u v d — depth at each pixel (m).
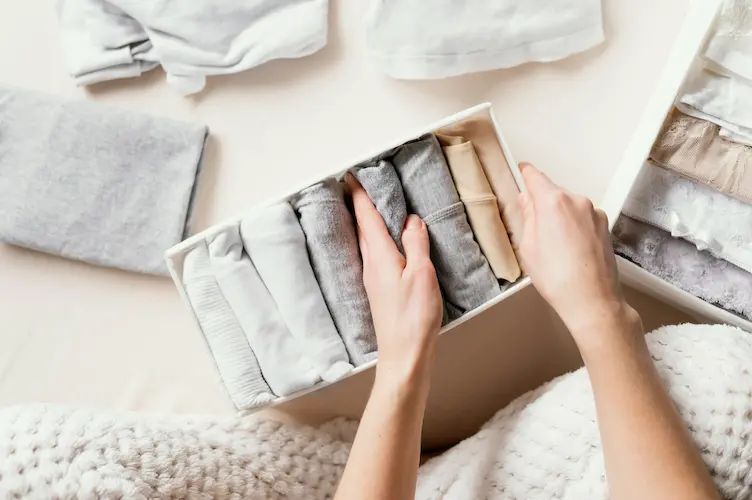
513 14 0.80
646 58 0.84
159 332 0.86
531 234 0.65
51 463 0.67
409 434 0.59
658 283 0.76
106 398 0.85
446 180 0.71
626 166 0.78
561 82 0.85
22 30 0.86
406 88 0.86
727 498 0.61
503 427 0.74
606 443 0.55
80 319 0.86
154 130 0.83
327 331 0.71
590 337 0.59
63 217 0.83
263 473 0.75
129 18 0.83
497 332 0.85
